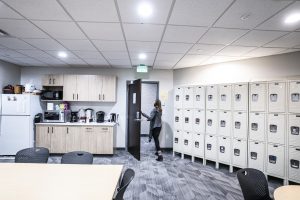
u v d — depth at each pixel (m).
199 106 4.98
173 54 4.25
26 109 5.18
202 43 3.44
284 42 3.31
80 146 5.31
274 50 3.81
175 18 2.46
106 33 3.03
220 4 2.09
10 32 3.04
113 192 1.70
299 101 3.53
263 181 1.89
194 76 5.61
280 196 1.66
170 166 4.63
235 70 4.77
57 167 2.29
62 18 2.52
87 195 1.63
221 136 4.55
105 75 5.72
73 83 5.62
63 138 5.29
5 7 2.23
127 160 5.04
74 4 2.15
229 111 4.43
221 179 3.90
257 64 4.42
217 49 3.79
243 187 1.80
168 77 6.19
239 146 4.26
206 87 4.86
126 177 1.85
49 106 5.77
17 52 4.28
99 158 5.18
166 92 6.18
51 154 5.35
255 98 4.05
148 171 4.25
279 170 3.74
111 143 5.36
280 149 3.73
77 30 2.92
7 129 5.15
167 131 6.15
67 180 1.93
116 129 6.09
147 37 3.18
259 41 3.29
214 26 2.69
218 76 5.09
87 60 5.06
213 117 4.71
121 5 2.15
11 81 5.57
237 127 4.30
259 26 2.65
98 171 2.18
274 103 3.80
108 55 4.46
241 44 3.46
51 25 2.75
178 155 5.64
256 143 4.04
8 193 1.65
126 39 3.30
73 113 5.73
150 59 4.80
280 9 2.17
